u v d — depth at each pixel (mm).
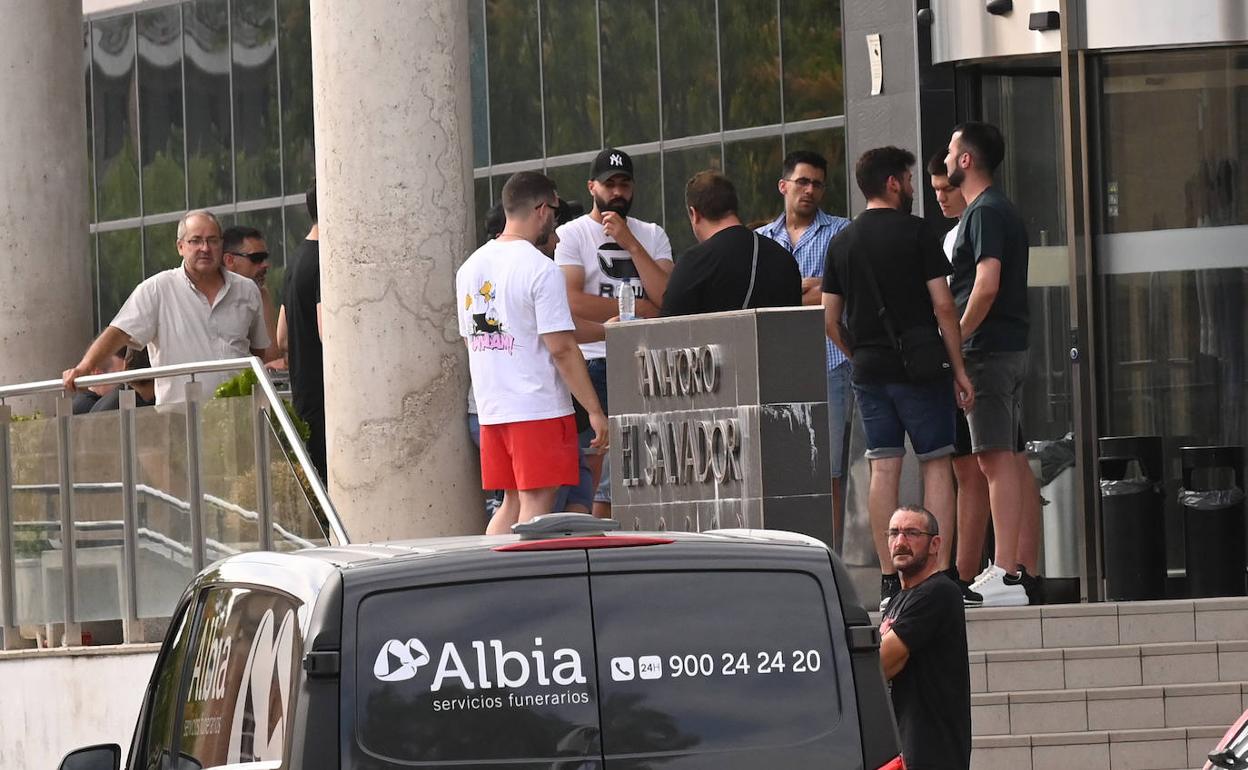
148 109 77938
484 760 15281
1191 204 43906
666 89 59469
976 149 38156
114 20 79062
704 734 15656
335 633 15227
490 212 39500
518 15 63594
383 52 37562
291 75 72750
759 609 15969
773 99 56594
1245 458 43812
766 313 28797
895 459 36656
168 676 19531
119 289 79375
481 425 33625
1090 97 43625
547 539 15930
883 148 36656
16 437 41188
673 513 30078
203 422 36781
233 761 16438
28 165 49312
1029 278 44812
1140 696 36625
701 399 29531
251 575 17328
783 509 28781
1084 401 42969
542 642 15539
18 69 49281
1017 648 37406
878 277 36094
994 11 43938
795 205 41750
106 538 39250
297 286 41562
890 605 27547
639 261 37500
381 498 37500
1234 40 42750
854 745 15867
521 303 32781
